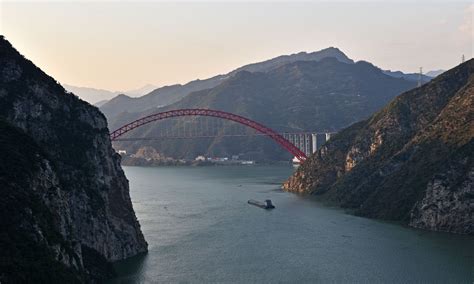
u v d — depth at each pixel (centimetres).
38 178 12056
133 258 15788
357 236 18412
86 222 14875
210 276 13925
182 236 18712
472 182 19212
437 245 16962
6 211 10481
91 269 13588
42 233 10819
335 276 13862
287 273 14150
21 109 15212
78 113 16800
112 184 16875
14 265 9488
